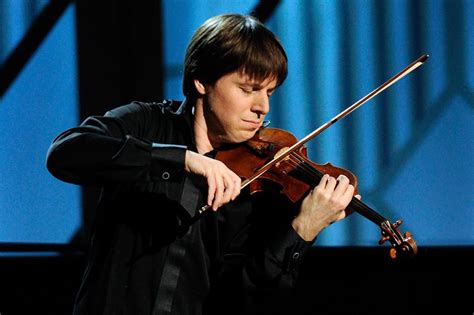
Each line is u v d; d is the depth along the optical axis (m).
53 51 11.98
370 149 11.23
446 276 11.09
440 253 11.00
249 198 6.70
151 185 6.32
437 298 11.09
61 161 5.79
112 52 12.04
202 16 11.88
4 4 11.92
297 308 11.32
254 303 11.36
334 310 11.27
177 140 6.60
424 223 11.09
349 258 11.17
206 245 6.52
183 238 6.25
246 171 6.80
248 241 6.71
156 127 6.61
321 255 11.23
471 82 11.09
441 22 11.14
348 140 11.29
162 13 11.98
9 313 11.28
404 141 11.16
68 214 11.74
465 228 11.02
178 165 5.74
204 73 6.41
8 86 11.89
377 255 11.12
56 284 11.49
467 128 11.06
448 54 11.12
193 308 6.36
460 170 11.05
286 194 6.83
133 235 6.23
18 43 11.93
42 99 11.93
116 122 6.32
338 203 6.46
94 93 11.99
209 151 6.75
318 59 11.42
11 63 11.91
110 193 6.38
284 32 11.52
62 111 11.95
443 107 11.11
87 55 12.01
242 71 6.24
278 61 6.32
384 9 11.27
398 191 11.12
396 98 11.20
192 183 6.34
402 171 11.13
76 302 6.27
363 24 11.31
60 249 11.40
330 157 11.34
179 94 11.97
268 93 6.48
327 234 11.27
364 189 11.22
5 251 11.02
